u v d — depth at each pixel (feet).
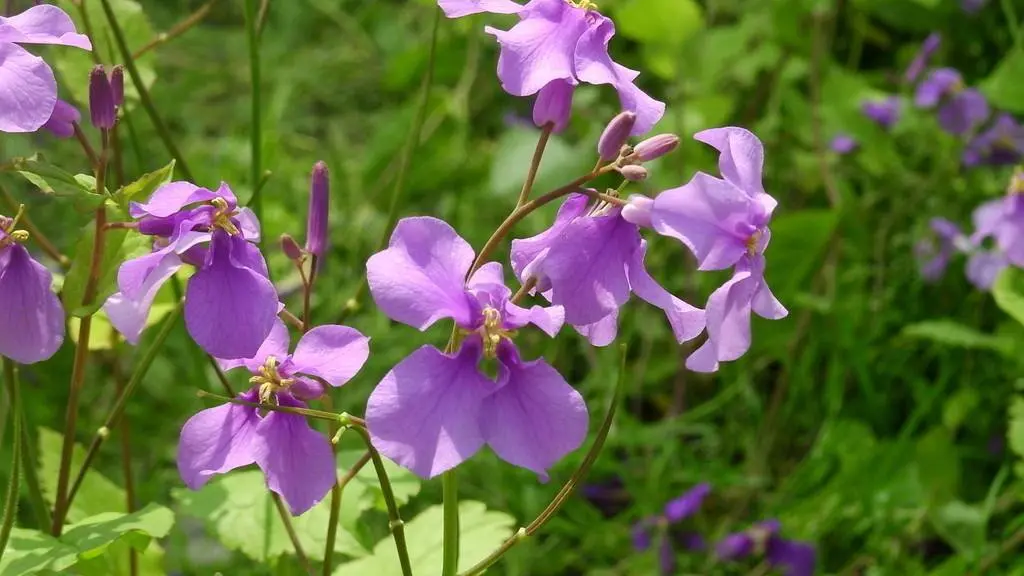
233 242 1.13
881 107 2.15
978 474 1.82
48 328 1.16
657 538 1.68
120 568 1.37
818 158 2.11
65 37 1.14
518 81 1.12
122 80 1.19
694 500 1.68
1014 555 1.65
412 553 1.36
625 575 1.68
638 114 1.14
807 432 1.94
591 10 1.14
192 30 2.87
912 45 2.45
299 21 3.00
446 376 1.08
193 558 1.59
